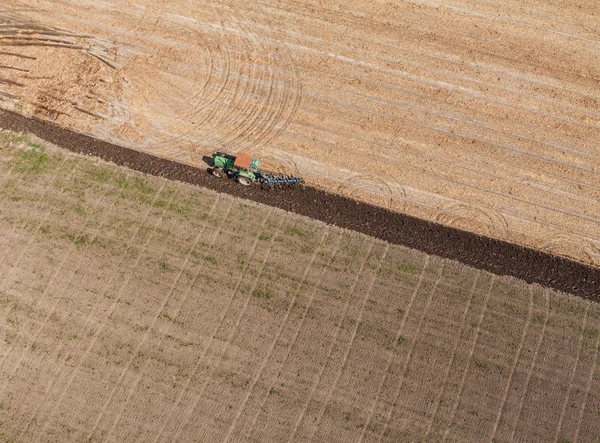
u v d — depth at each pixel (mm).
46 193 26469
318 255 25469
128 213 26094
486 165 27297
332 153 27500
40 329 23875
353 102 28734
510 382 23297
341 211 26484
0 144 27656
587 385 23297
